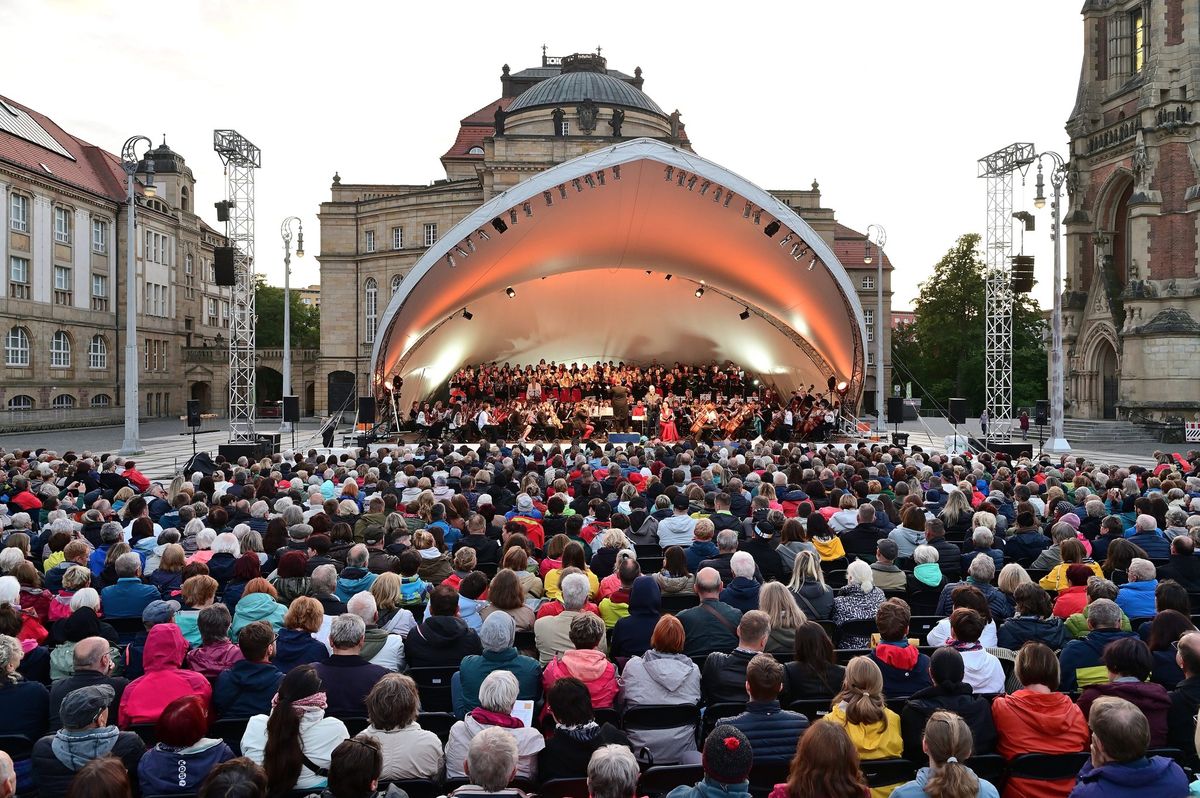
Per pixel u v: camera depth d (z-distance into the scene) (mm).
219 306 92188
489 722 5293
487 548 10594
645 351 47625
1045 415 34031
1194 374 46375
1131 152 49938
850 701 5309
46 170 59719
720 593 7965
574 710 5207
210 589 7609
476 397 38875
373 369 31531
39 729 5855
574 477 16203
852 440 35312
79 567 8367
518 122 68625
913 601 9188
